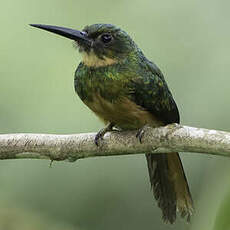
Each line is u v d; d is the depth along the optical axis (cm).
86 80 891
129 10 1226
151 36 1195
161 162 913
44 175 1123
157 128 809
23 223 1084
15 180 1123
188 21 1194
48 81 1162
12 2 1219
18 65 1171
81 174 1118
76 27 1226
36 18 1219
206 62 1137
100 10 1233
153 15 1212
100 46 891
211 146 764
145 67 904
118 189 1112
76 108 1136
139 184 1112
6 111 1129
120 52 893
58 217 1112
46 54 1188
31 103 1141
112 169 1116
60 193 1120
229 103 1075
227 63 1123
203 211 735
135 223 1116
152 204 1109
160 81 910
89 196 1116
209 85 1100
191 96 1101
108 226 1109
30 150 825
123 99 874
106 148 829
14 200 1109
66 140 826
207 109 1079
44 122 1123
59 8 1234
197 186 1064
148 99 892
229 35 1164
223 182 739
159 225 1121
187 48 1166
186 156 1081
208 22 1184
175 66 1148
